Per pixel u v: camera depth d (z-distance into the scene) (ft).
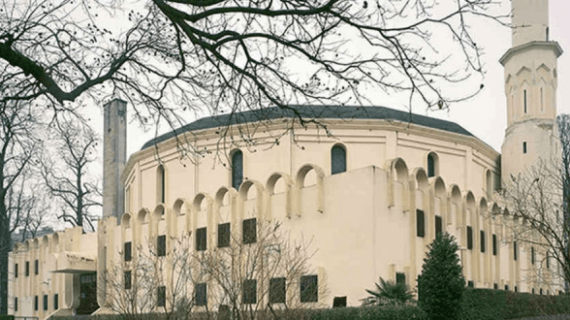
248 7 24.52
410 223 100.37
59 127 35.06
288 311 43.39
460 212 114.52
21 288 183.52
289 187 103.71
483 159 152.56
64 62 30.53
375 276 90.17
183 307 44.68
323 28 25.16
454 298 74.02
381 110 136.36
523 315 94.68
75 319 131.64
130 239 137.18
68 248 165.17
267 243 74.33
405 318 74.43
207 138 128.67
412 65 24.59
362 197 93.91
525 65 164.45
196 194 120.67
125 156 183.52
